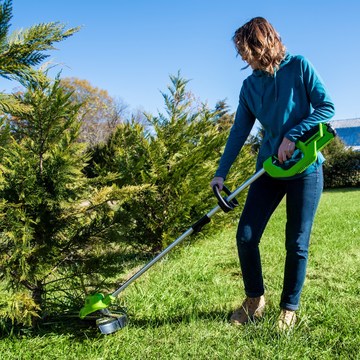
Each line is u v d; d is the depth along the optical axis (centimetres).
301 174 245
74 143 269
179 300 310
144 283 362
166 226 478
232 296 322
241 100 275
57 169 252
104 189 262
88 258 278
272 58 236
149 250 503
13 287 253
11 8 166
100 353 234
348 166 2061
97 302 253
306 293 312
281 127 246
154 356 228
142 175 457
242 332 247
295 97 242
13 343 247
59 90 255
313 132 227
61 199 258
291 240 248
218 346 231
